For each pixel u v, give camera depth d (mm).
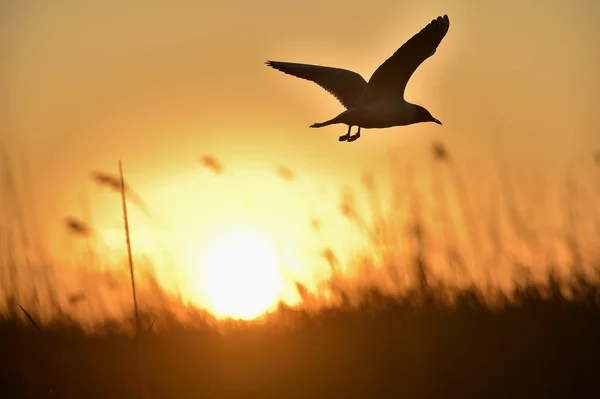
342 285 16594
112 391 12945
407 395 12570
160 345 14984
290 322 16109
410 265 16453
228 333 15719
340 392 12859
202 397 12859
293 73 13953
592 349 13297
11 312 15828
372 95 13109
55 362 13281
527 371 12922
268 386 13211
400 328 14711
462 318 15055
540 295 15586
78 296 15703
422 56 12336
